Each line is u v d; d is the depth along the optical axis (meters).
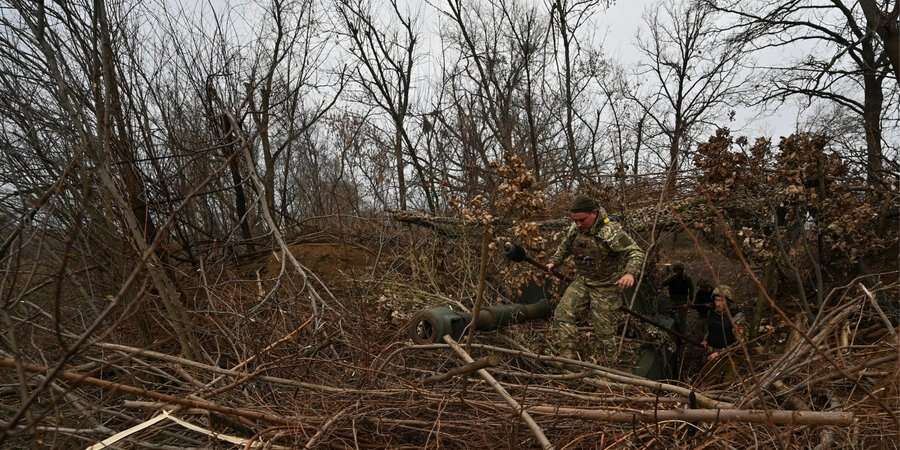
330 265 7.48
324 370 4.61
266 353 4.41
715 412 2.88
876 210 6.09
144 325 4.88
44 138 4.85
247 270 8.00
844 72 12.77
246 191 8.42
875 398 2.71
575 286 5.18
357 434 3.60
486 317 4.84
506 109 13.17
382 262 7.30
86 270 4.66
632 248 4.89
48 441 3.42
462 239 6.75
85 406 3.61
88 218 4.64
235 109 7.07
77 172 4.43
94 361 4.18
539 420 3.43
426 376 4.61
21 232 3.65
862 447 3.05
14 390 3.92
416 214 6.90
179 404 3.43
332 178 11.31
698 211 6.06
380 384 4.19
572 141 13.30
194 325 4.96
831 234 5.88
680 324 5.42
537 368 5.05
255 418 3.52
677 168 7.39
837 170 6.11
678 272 5.50
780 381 3.75
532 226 5.27
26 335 4.24
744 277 5.91
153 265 4.66
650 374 4.77
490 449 3.32
